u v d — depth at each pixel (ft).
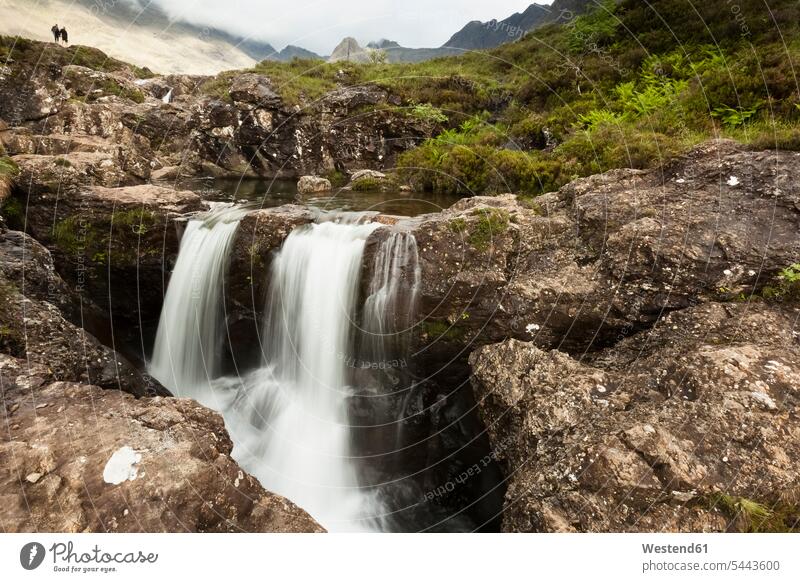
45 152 37.06
